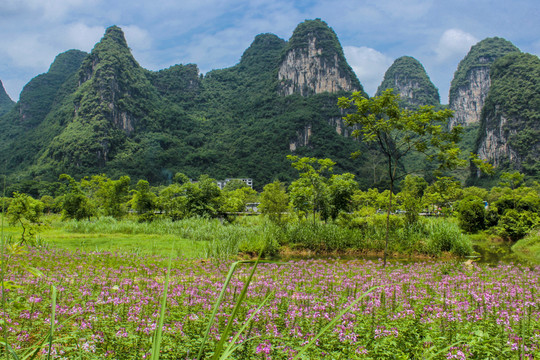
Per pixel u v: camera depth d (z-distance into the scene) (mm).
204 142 169875
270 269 12781
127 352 4547
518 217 34594
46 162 133250
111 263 12766
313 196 25469
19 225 21328
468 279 11180
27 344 4500
